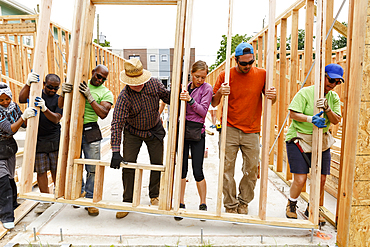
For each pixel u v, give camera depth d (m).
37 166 2.78
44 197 2.55
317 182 2.25
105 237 2.26
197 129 2.45
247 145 2.51
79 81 2.48
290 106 2.42
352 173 2.02
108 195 3.25
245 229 2.43
